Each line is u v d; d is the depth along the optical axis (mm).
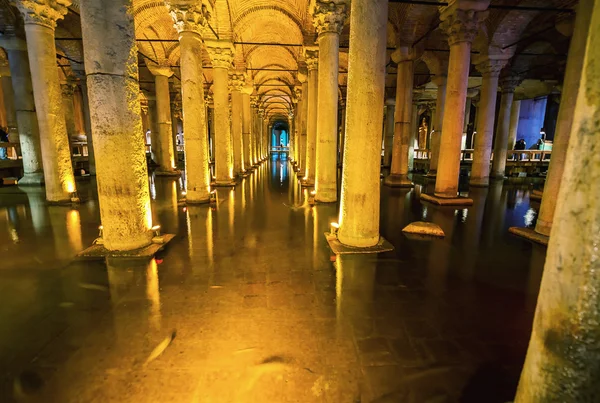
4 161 14008
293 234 6355
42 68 8469
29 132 12750
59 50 16297
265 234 6344
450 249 5555
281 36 16047
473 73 18859
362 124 5129
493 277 4402
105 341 2912
